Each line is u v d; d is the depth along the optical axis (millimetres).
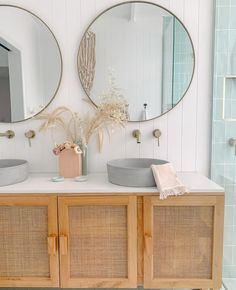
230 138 1892
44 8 1826
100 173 1900
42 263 1531
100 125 1862
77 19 1833
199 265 1530
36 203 1496
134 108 1884
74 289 1891
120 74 1863
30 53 1849
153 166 1531
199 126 1906
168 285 1529
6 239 1524
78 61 1852
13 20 1830
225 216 1906
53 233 1505
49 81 1864
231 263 1911
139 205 1499
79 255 1524
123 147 1911
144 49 1851
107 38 1843
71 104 1884
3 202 1497
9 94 1877
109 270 1530
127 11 1831
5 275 1539
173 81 1872
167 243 1519
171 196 1480
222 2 1806
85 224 1510
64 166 1779
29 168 1918
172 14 1831
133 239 1503
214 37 1829
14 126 1899
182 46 1854
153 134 1896
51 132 1901
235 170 1904
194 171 1930
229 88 1865
